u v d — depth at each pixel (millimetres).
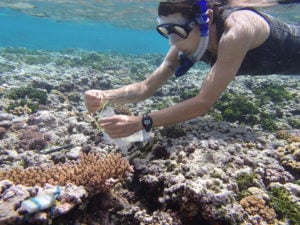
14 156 1214
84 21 10070
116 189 941
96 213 847
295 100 2396
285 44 1049
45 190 756
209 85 879
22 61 4996
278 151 1098
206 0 894
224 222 739
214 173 854
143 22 8273
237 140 1096
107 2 5680
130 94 1209
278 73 1187
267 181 931
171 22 913
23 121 1578
